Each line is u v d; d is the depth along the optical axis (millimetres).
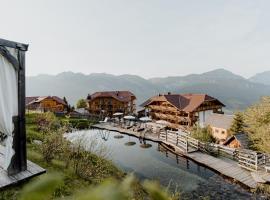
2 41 6492
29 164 8008
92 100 62312
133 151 24828
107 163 12898
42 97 61250
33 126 18359
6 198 5988
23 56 7176
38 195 456
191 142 25422
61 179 506
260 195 14375
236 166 19344
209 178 17406
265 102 22453
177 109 46500
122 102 61094
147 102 56094
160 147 26766
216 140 30422
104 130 36594
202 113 47125
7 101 6926
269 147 19453
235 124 34094
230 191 15047
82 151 11211
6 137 7184
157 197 529
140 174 17859
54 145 10195
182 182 16594
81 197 431
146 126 36938
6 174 7027
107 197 420
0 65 6672
